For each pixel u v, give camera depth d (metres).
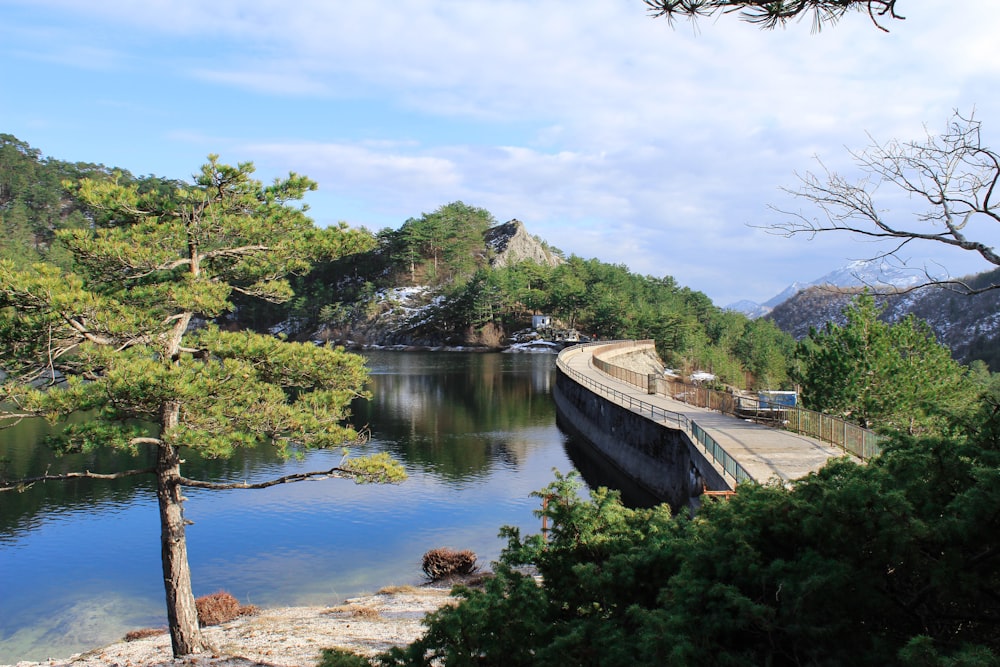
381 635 16.84
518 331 167.12
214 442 14.27
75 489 34.38
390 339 171.88
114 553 25.98
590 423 47.47
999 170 5.55
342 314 180.38
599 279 191.38
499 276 167.12
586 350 96.31
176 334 16.58
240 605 20.95
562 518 9.34
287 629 17.86
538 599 7.79
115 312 15.31
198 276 17.03
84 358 14.73
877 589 6.45
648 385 49.62
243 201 17.55
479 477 37.47
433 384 86.56
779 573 6.59
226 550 26.33
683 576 7.12
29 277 13.66
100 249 15.39
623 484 36.69
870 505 6.67
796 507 7.34
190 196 16.70
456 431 52.50
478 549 26.33
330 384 17.30
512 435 51.03
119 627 20.05
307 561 25.25
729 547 7.29
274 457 41.69
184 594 15.46
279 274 19.11
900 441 7.79
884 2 4.45
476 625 7.39
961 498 6.26
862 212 6.06
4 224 159.12
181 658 14.94
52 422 13.59
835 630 6.09
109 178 16.94
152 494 33.69
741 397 36.59
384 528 28.70
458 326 165.75
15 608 21.30
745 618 6.46
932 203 5.81
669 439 31.75
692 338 133.25
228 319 187.12
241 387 15.34
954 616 6.33
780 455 23.92
